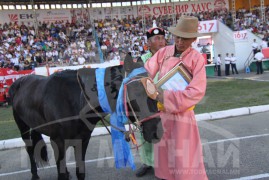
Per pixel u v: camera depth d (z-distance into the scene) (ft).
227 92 40.68
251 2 105.29
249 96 36.37
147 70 10.73
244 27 85.81
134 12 100.07
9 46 74.02
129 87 10.03
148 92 9.80
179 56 10.48
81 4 94.58
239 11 100.99
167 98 9.70
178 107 9.69
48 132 13.39
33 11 85.51
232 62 66.33
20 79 16.07
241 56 73.56
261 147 19.20
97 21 95.86
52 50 73.51
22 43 78.28
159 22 97.30
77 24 92.07
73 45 76.74
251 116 28.07
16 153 22.03
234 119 27.37
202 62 10.11
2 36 78.54
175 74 10.26
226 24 83.46
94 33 83.82
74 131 12.52
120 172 16.88
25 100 14.49
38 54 69.97
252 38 73.87
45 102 12.91
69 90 12.39
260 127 23.98
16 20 87.76
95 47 76.48
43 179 16.79
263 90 40.24
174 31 10.18
